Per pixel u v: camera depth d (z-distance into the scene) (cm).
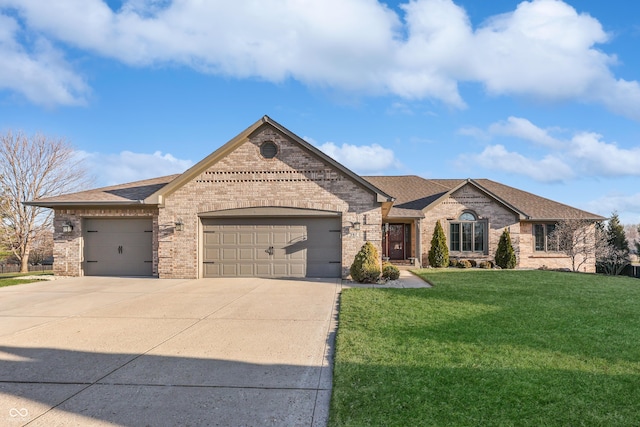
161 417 398
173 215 1464
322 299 1020
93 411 411
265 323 774
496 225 2153
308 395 450
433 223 2167
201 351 604
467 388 451
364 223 1440
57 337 680
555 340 641
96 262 1558
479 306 907
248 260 1470
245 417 398
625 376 489
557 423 376
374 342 629
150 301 1001
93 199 1509
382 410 399
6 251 3116
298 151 1461
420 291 1112
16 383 484
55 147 3322
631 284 1312
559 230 2130
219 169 1467
